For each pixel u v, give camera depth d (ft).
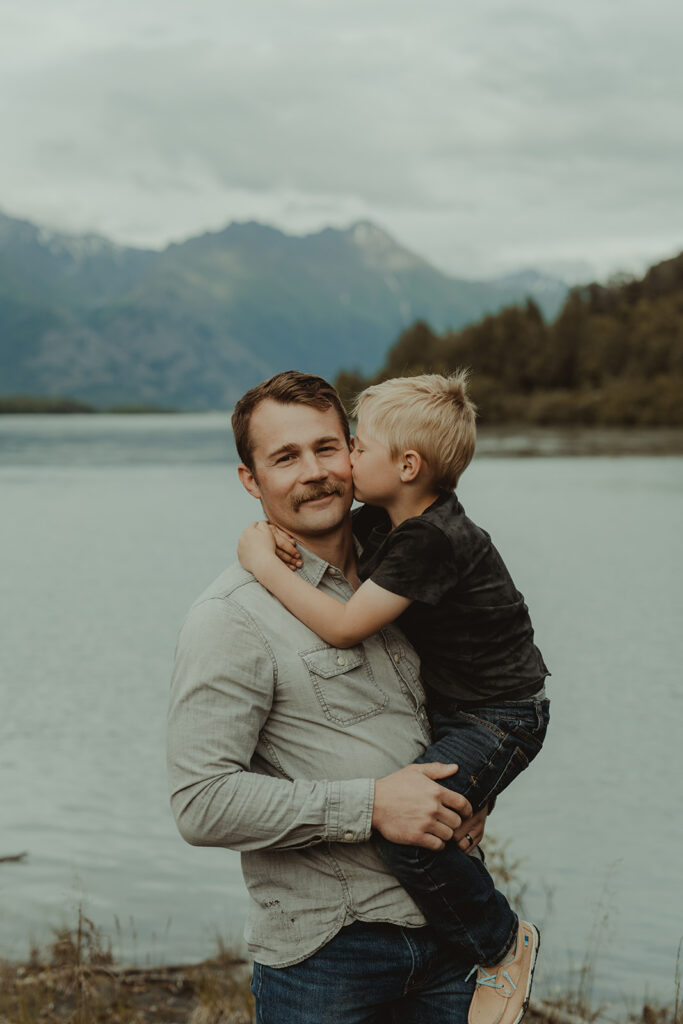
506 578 8.54
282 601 7.89
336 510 8.30
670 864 20.59
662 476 161.68
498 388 370.94
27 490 153.28
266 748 7.91
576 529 95.25
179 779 7.54
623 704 34.83
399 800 7.54
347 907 7.72
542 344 394.11
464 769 8.07
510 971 8.14
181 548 87.45
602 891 19.25
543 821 23.41
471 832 8.11
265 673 7.69
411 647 8.48
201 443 347.15
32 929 18.07
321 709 7.80
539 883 19.71
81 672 42.04
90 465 218.38
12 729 32.86
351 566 8.87
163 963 16.74
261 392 8.36
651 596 59.06
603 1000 15.25
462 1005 8.07
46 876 20.53
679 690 36.78
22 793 26.07
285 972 7.80
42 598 62.18
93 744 31.09
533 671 8.50
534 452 229.66
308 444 8.20
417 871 7.66
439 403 8.54
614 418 335.47
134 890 20.08
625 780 26.27
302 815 7.39
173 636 50.11
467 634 8.27
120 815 24.58
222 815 7.39
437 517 8.23
